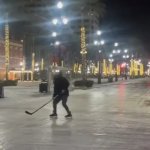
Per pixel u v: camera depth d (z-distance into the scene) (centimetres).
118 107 2216
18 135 1180
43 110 1983
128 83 7450
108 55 12312
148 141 1075
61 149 958
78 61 10144
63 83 1675
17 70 8625
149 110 2027
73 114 1809
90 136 1162
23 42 9700
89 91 4262
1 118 1630
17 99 2866
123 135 1182
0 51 7906
